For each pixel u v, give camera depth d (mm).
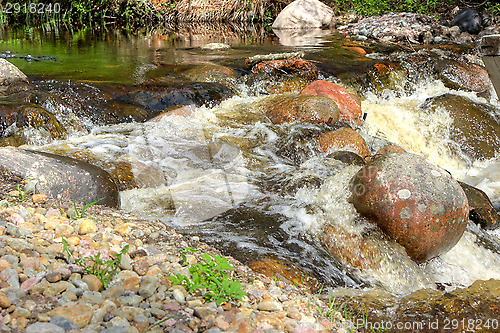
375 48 11828
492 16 14094
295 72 9297
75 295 2439
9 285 2383
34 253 2771
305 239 4227
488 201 5441
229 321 2537
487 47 5098
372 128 7922
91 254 2910
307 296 3357
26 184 3879
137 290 2650
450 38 13211
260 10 19000
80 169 4285
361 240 4082
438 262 4254
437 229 3881
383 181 4047
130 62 9797
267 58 9445
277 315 2777
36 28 15250
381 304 3410
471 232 4801
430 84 10125
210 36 14617
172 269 2982
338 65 9961
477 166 7562
